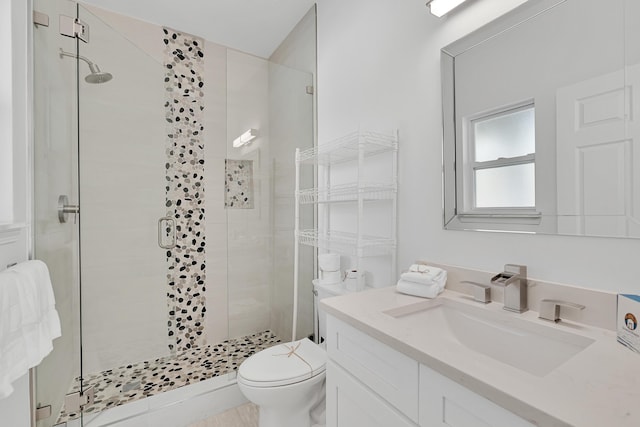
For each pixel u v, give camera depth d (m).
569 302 0.88
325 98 2.07
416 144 1.40
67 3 1.59
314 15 2.16
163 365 2.15
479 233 1.14
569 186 0.89
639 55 0.76
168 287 2.29
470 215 1.17
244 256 2.62
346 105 1.87
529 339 0.89
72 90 1.65
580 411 0.48
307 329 2.29
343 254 1.83
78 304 1.64
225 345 2.47
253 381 1.34
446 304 1.13
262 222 2.69
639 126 0.76
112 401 1.72
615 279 0.81
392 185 1.49
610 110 0.81
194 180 2.41
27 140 1.31
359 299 1.14
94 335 1.91
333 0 1.97
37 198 1.38
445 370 0.65
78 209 1.68
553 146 0.93
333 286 1.77
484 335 1.00
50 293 1.16
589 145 0.85
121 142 2.02
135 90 2.08
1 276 0.91
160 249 2.25
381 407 0.85
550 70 0.93
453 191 1.22
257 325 2.68
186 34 2.41
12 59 1.25
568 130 0.89
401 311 1.05
